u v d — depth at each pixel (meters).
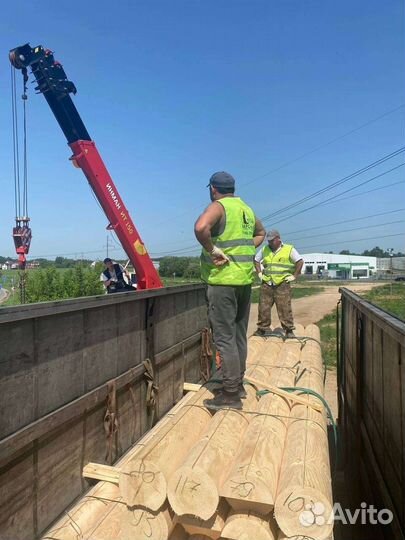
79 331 3.63
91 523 2.98
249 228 3.84
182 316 6.28
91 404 3.71
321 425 3.43
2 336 2.78
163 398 5.41
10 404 2.84
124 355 4.43
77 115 8.04
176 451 2.87
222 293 3.67
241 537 2.44
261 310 7.35
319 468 2.69
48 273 14.22
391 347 3.57
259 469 2.60
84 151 8.03
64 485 3.33
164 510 2.59
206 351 7.20
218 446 2.86
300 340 6.90
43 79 7.80
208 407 3.62
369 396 4.77
